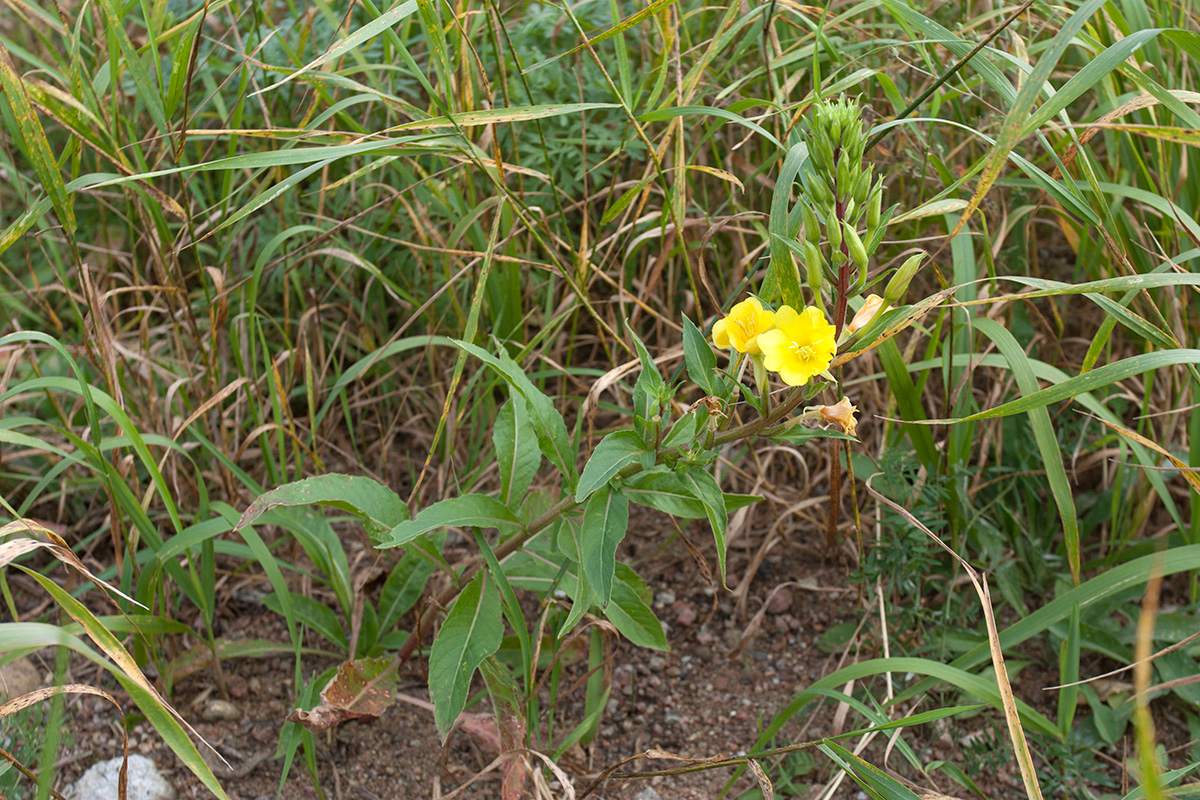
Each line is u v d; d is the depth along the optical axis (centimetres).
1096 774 104
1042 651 114
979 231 120
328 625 113
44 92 102
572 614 95
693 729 112
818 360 86
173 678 111
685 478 94
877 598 116
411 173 125
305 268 132
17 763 94
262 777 107
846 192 87
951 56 117
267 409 130
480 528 102
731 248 132
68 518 127
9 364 115
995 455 121
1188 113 99
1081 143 106
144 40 130
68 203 102
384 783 107
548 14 124
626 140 115
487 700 113
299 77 108
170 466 121
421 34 127
